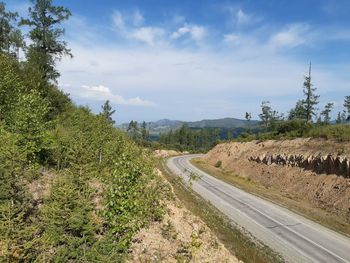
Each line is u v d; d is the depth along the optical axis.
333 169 35.94
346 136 38.75
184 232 16.70
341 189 32.78
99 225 10.98
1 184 11.00
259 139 61.22
